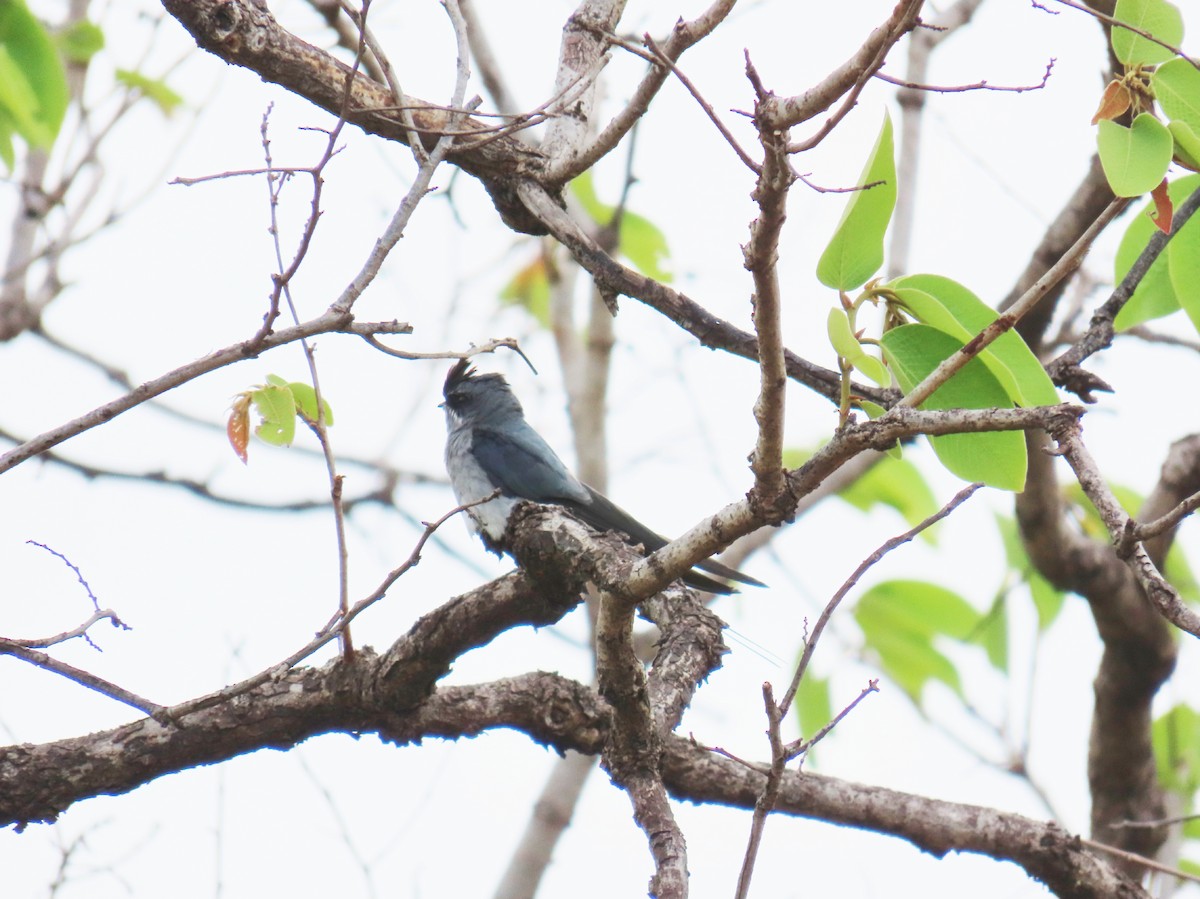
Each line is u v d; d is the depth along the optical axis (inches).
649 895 275.0
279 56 341.7
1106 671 468.4
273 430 324.2
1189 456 453.7
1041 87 242.1
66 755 325.4
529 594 323.9
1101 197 417.1
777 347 233.8
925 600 581.0
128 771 328.8
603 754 312.0
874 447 250.2
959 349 268.5
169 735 331.9
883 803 386.3
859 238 261.0
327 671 345.4
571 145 374.9
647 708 304.5
